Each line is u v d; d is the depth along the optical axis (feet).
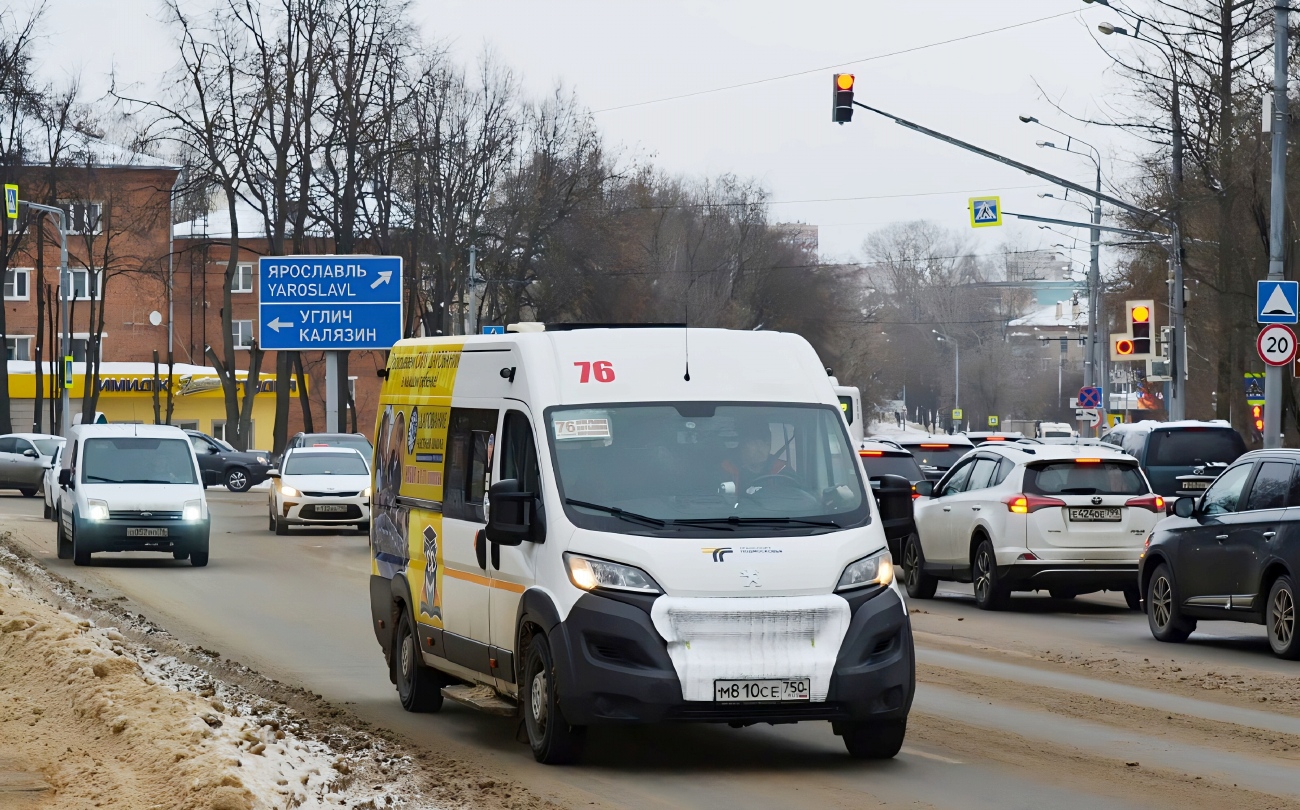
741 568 47.03
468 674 55.42
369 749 50.72
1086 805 43.39
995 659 76.89
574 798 44.06
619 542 47.44
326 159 294.87
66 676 57.31
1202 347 297.33
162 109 287.69
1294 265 196.85
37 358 348.79
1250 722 57.98
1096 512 99.40
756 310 490.49
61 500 136.67
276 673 71.20
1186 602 84.69
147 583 116.26
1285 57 142.61
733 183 490.49
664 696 46.03
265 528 183.83
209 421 413.18
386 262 213.25
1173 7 208.85
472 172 320.50
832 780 46.91
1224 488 84.84
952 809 42.88
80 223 358.02
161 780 41.32
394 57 288.92
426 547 59.16
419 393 62.23
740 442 50.65
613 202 397.39
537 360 51.98
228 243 319.06
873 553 48.88
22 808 38.86
